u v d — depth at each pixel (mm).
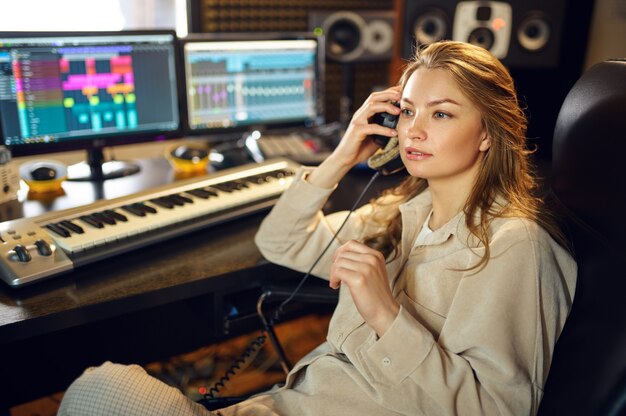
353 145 1289
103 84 1798
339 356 1187
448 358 1013
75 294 1247
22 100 1674
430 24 2150
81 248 1337
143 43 1839
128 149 2324
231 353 2271
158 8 2391
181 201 1546
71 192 1759
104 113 1822
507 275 983
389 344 1019
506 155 1062
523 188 1097
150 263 1391
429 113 1054
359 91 2777
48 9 2168
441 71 1046
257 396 1227
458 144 1045
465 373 995
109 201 1510
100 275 1328
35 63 1671
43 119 1720
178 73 1924
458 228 1097
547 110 2342
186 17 2383
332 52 2291
